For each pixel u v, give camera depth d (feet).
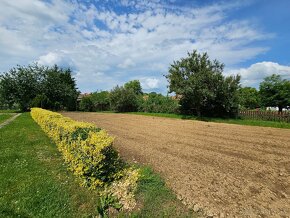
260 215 15.19
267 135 47.50
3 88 140.46
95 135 20.02
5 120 77.05
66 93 161.79
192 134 48.52
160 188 18.54
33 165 24.02
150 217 14.76
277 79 132.77
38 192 17.38
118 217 14.74
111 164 19.35
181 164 25.70
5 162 25.07
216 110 95.50
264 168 24.82
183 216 14.96
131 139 41.75
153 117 101.55
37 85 150.51
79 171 19.31
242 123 73.00
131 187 17.80
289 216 15.12
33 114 79.00
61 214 14.71
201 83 84.74
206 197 17.46
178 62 91.15
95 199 16.80
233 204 16.53
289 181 21.15
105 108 174.40
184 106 105.81
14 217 14.12
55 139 33.45
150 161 26.71
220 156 29.71
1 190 17.72
